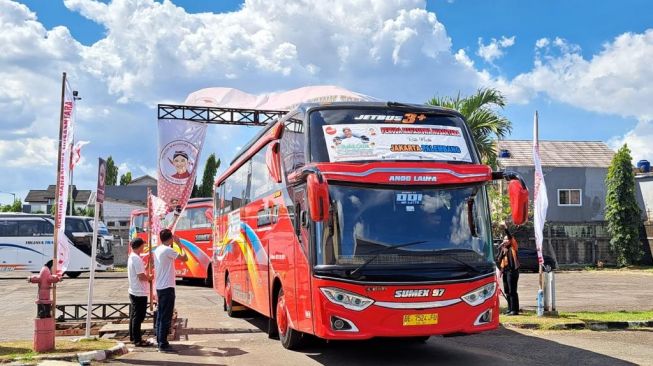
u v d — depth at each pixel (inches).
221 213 695.7
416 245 340.8
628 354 395.5
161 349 422.9
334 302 329.7
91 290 460.8
